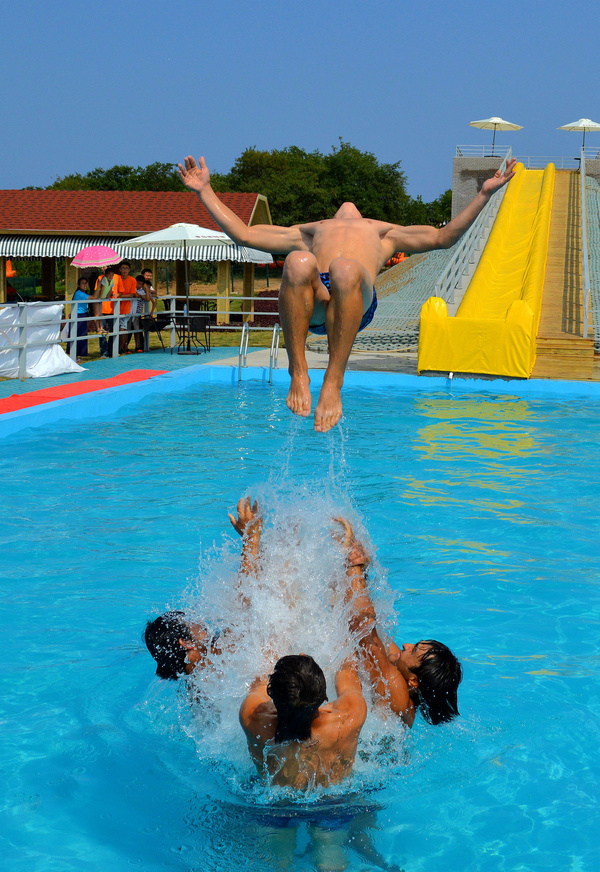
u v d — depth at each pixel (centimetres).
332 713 379
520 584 654
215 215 467
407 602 615
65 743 423
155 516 808
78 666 507
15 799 377
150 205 2673
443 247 455
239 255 2308
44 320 1508
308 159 6569
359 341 2130
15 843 348
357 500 870
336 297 404
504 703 470
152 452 1067
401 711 418
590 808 376
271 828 359
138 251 2231
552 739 434
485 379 1588
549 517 827
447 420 1295
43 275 3006
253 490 884
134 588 628
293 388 420
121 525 780
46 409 1206
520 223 2905
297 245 468
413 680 426
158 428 1215
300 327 411
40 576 653
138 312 1930
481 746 427
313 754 373
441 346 1597
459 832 359
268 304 2934
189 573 659
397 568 684
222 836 353
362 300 415
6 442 1102
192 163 470
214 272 5062
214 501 859
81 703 463
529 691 484
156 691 477
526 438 1180
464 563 698
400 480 953
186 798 380
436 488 923
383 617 490
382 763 409
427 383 1599
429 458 1059
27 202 2725
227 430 1205
